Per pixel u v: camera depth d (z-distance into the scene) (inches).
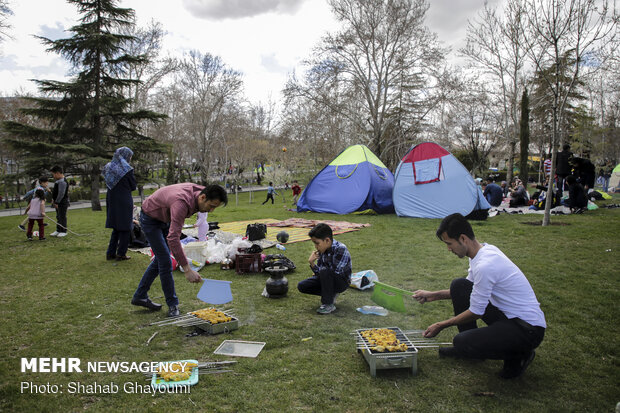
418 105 935.0
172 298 160.7
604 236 304.5
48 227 436.1
